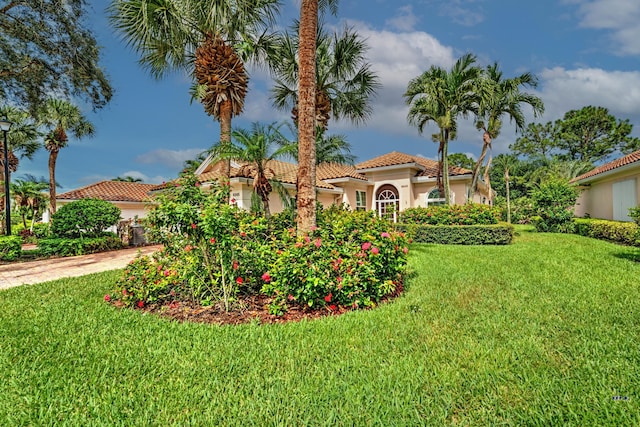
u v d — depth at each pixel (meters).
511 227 13.34
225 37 11.24
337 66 13.88
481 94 15.65
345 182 19.39
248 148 10.24
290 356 3.35
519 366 3.08
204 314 4.71
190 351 3.50
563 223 16.91
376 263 5.10
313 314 4.70
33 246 18.06
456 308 4.83
